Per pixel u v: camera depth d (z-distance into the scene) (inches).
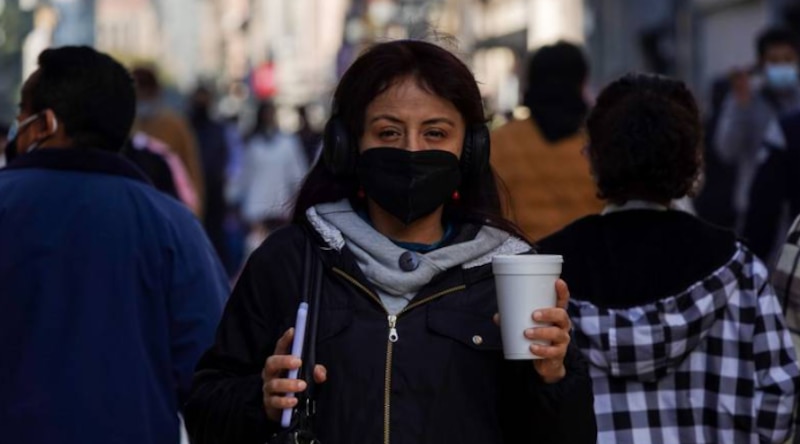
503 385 209.0
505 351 195.5
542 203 379.6
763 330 248.7
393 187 206.5
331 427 201.0
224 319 215.9
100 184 275.1
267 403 199.2
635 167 254.1
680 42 1304.1
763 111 641.0
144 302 272.2
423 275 204.8
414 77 209.3
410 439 200.5
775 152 414.3
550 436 204.2
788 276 266.1
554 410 201.6
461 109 211.0
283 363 196.5
